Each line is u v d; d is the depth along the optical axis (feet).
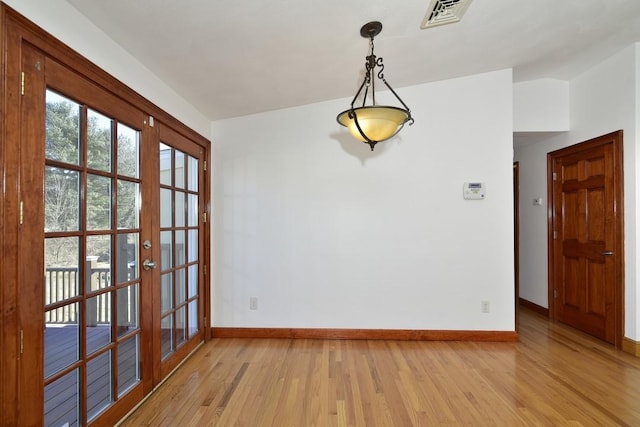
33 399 4.47
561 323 11.98
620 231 9.54
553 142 12.33
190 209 9.58
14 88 4.18
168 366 7.96
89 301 5.53
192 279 9.67
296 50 7.32
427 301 10.28
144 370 6.92
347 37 7.11
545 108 11.50
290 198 10.59
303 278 10.53
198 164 10.01
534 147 13.46
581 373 8.02
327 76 8.80
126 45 6.33
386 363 8.61
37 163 4.52
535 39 8.41
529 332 11.00
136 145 6.92
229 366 8.50
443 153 10.28
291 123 10.60
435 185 10.29
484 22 7.32
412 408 6.57
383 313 10.36
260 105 10.10
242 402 6.82
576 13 7.38
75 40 5.20
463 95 10.25
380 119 6.58
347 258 10.46
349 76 8.96
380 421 6.17
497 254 10.16
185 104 9.10
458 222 10.24
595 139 10.33
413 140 10.34
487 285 10.17
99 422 5.61
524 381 7.64
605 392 7.14
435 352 9.32
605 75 9.93
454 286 10.24
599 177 10.34
